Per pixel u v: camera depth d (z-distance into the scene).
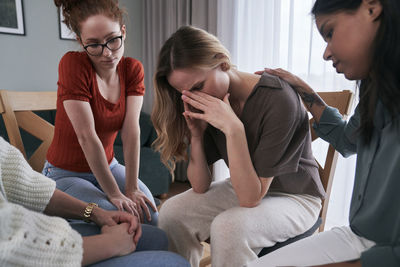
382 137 0.66
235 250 0.89
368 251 0.60
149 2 3.30
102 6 1.06
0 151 0.72
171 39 0.97
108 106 1.25
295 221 1.00
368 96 0.65
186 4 2.98
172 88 1.10
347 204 2.11
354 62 0.61
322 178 1.23
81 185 1.19
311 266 0.71
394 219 0.62
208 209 1.12
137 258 0.70
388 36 0.54
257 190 0.96
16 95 1.48
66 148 1.26
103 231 0.81
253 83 1.03
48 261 0.55
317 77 2.14
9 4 2.69
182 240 1.12
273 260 0.76
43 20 2.90
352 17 0.59
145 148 2.88
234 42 2.62
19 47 2.80
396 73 0.55
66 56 1.18
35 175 0.79
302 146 1.03
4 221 0.51
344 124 1.03
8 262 0.50
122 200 1.15
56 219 0.62
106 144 1.36
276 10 2.27
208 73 0.95
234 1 2.57
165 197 2.80
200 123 1.13
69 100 1.13
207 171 1.17
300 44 2.22
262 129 1.01
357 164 0.77
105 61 1.13
